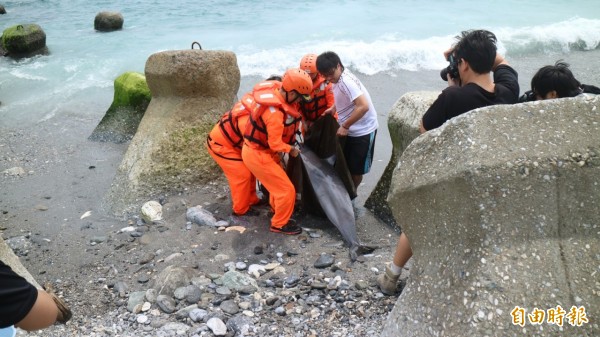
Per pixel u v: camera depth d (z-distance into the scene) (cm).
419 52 1137
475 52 335
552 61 1159
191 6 1688
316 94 533
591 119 261
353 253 481
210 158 648
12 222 591
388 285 412
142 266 490
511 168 249
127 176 632
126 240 539
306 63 522
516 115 265
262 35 1340
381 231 539
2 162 749
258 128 486
